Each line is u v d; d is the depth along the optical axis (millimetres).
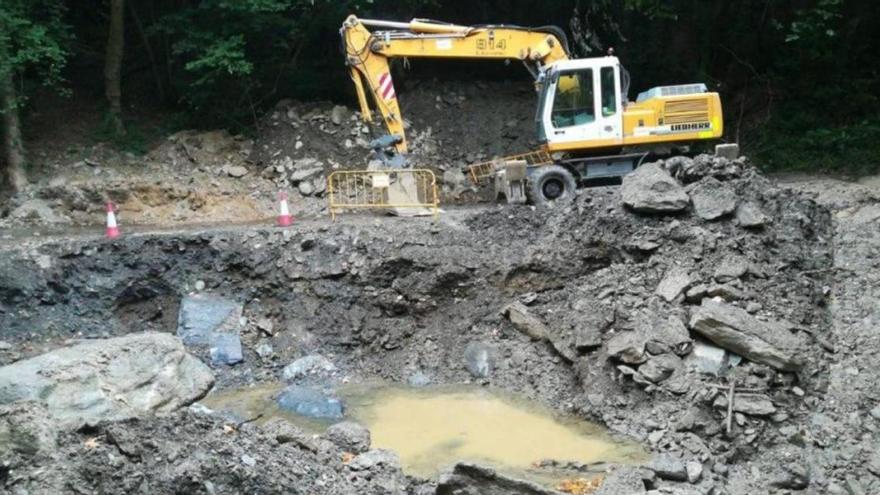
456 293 12062
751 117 19641
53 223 14094
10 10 14641
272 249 12375
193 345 11508
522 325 11445
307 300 12102
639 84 20047
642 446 9156
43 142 16359
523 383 10938
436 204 13656
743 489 8336
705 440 9070
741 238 11289
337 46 18781
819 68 19219
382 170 13961
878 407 9141
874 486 8305
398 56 14297
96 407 8570
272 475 7098
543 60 14547
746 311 10172
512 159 15977
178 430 7441
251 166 16531
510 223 12688
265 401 10633
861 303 10617
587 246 11852
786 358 9547
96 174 15508
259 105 17672
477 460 8836
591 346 10438
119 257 12164
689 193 11859
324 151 16406
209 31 16594
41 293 11773
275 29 17562
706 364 9734
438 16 19938
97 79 18344
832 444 8820
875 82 18719
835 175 17062
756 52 20016
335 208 14727
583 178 14344
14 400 8266
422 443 9312
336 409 10148
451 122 17953
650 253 11484
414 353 11695
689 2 19422
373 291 12062
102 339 10750
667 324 10180
